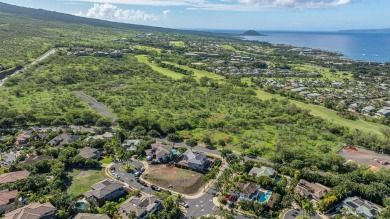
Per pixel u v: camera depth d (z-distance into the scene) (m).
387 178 128.75
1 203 105.75
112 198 115.69
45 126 186.75
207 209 110.31
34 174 126.12
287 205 112.94
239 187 118.31
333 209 112.06
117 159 146.75
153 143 163.12
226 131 187.38
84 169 136.88
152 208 106.19
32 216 95.88
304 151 158.62
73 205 106.25
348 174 133.38
